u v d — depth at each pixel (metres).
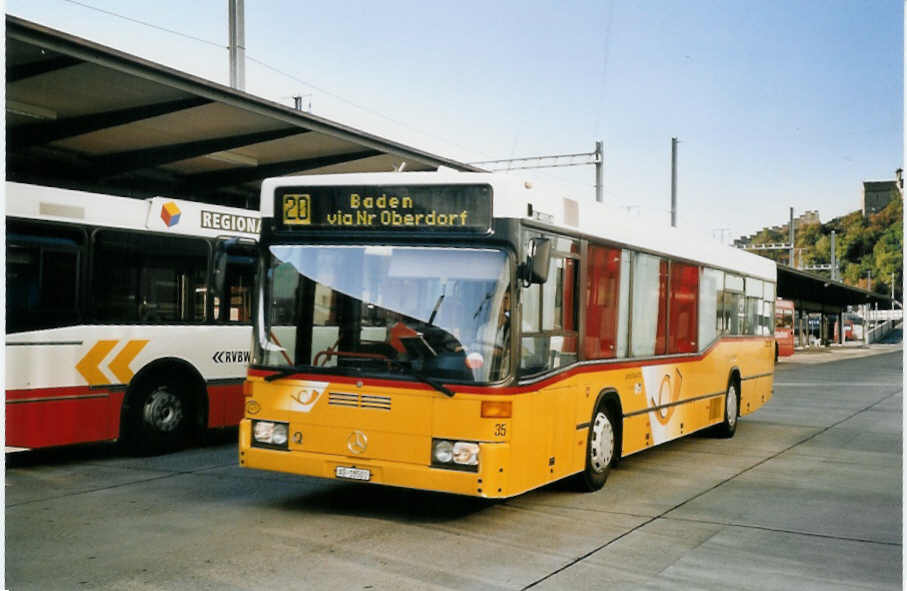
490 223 7.29
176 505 8.11
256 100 14.30
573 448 8.45
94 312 10.24
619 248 9.61
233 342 11.87
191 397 11.49
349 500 8.41
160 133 15.91
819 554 6.87
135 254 10.70
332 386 7.44
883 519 8.14
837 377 32.34
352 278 7.57
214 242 11.66
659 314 10.82
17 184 9.56
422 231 7.46
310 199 7.82
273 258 7.91
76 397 10.02
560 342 8.15
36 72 12.13
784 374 34.41
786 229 161.50
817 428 15.70
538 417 7.62
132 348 10.61
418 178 7.49
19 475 9.64
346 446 7.36
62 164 17.09
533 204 7.61
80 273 10.12
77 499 8.35
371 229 7.60
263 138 16.09
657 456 11.87
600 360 9.08
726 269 13.56
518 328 7.22
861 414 18.39
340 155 18.14
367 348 7.39
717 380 13.12
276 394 7.69
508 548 6.80
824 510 8.50
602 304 9.16
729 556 6.75
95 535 6.96
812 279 55.47
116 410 10.48
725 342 13.52
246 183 19.88
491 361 7.07
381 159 18.62
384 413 7.23
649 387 10.42
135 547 6.61
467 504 8.38
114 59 12.03
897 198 145.25
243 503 8.22
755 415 18.06
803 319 67.12
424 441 7.11
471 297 7.22
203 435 11.46
